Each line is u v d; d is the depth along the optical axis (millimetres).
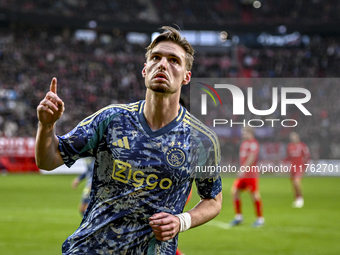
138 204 2941
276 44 49844
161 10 46000
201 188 3238
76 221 10703
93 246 2918
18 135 30531
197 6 47406
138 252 2959
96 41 43469
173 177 2990
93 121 3010
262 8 48375
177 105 3080
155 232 2859
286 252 7637
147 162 2951
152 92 2973
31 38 41031
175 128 3035
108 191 2982
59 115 2768
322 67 45938
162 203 2990
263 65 45719
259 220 10453
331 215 12438
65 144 2918
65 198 15602
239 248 7922
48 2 41344
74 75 38750
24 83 35688
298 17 47688
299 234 9391
